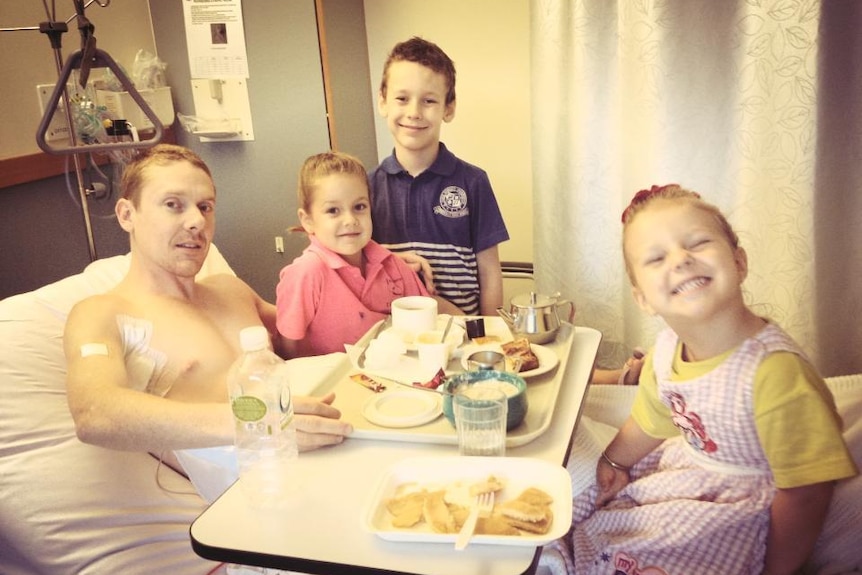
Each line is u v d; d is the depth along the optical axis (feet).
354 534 3.11
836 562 4.09
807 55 5.72
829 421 3.62
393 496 3.34
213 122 8.20
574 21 6.50
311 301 5.58
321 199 5.59
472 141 9.43
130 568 4.41
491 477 3.36
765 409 3.68
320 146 8.04
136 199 4.77
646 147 6.47
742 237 6.31
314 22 7.57
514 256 9.73
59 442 4.60
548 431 3.91
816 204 6.00
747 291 6.40
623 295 7.02
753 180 6.15
